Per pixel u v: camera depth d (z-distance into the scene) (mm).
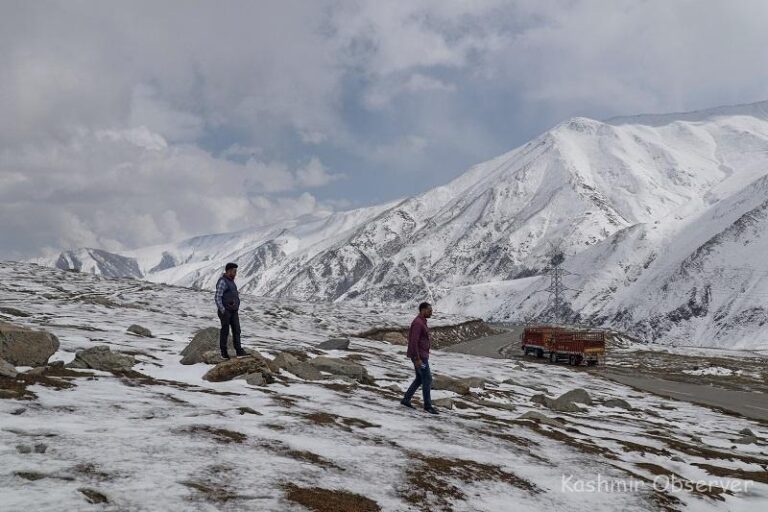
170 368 15539
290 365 17547
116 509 5805
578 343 47750
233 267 16344
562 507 8500
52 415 9031
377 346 37812
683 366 49562
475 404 17797
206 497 6449
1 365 11195
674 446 14867
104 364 14000
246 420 10430
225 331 16109
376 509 7082
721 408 26891
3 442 7344
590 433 15445
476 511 7727
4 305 31844
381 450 9727
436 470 9086
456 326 81438
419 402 16188
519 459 10695
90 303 40750
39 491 5957
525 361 49000
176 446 8148
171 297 54281
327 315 63000
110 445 7781
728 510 9836
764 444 17469
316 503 6832
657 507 9250
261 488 7000
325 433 10305
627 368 47156
